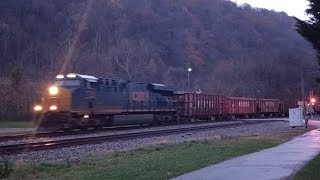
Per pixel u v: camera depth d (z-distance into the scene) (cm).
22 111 6188
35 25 10375
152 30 12862
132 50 10381
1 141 2708
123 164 1722
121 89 4316
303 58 10256
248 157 1850
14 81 6488
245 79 11681
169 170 1477
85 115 3762
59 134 3322
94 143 2673
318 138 2980
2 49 9519
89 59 9456
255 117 8431
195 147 2462
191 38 13212
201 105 6244
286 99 10519
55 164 1773
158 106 5041
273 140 2877
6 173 1502
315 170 1412
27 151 2222
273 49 11956
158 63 11625
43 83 6481
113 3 12362
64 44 9956
